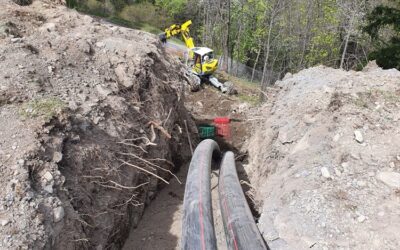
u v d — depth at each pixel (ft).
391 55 42.78
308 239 17.80
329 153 21.99
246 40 99.71
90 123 23.24
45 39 28.81
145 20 116.57
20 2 35.60
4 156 17.93
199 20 119.34
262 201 23.93
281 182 22.72
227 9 88.89
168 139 31.22
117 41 31.58
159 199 30.25
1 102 21.07
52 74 25.36
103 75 27.91
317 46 81.05
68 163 20.08
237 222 20.04
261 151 31.19
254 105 54.90
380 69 32.45
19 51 25.70
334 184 19.98
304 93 30.12
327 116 24.53
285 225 18.88
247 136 43.93
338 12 75.61
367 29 46.50
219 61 96.07
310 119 26.14
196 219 20.65
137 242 24.90
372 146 21.24
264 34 83.92
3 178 17.06
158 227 26.53
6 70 23.52
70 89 24.84
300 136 25.93
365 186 19.42
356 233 17.53
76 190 19.61
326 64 81.20
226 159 31.09
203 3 108.06
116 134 24.32
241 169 35.12
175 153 34.06
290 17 79.77
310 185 20.36
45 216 16.78
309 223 18.49
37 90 22.95
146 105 29.35
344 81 28.14
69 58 27.76
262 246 17.66
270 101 36.58
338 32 77.20
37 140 19.13
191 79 55.57
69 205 18.37
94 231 20.22
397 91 25.20
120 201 23.07
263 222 20.11
